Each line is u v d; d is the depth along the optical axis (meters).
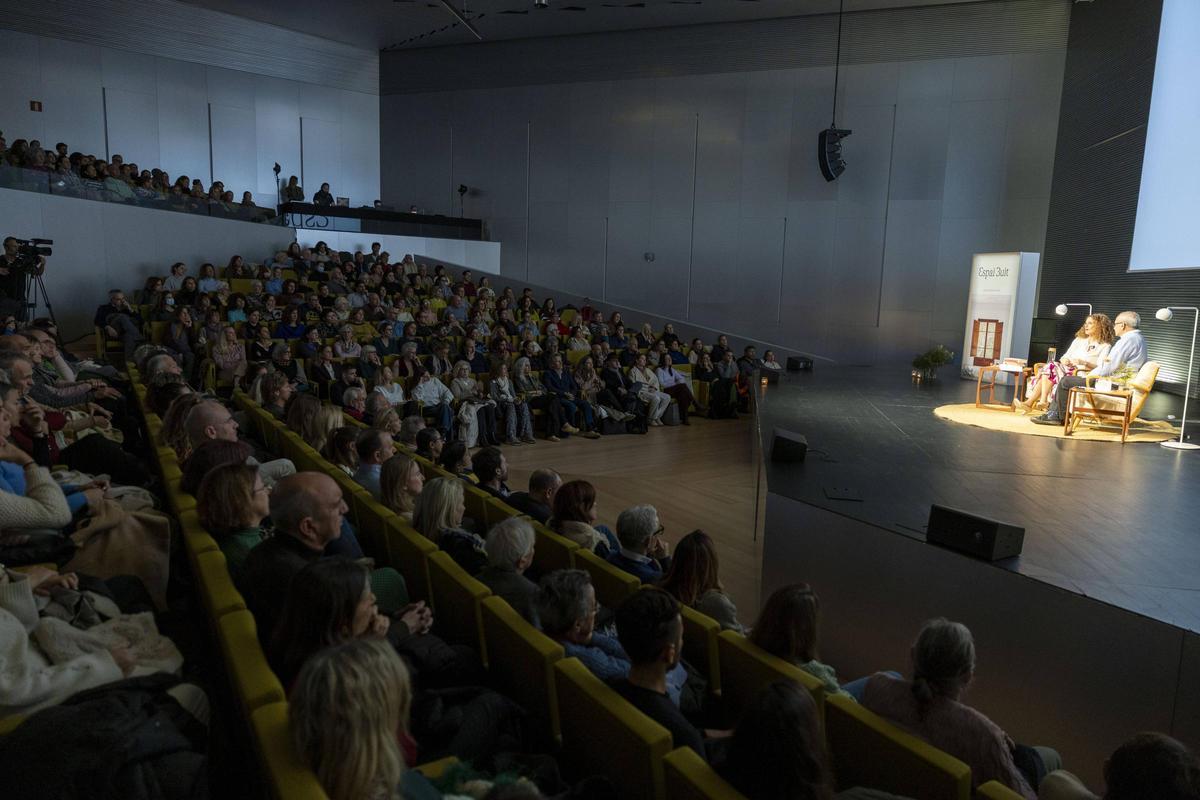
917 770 1.81
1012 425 6.95
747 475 7.32
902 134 12.65
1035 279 10.05
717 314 14.01
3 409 2.68
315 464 3.82
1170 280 8.38
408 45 15.25
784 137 13.32
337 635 1.65
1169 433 6.68
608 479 7.05
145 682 1.72
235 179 14.27
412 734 1.89
